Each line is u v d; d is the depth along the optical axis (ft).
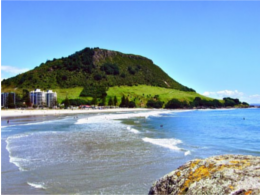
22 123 216.74
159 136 131.54
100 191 47.37
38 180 53.01
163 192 14.33
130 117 314.55
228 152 86.02
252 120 285.02
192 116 375.66
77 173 57.98
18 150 85.35
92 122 226.17
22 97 602.44
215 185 11.75
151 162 68.23
